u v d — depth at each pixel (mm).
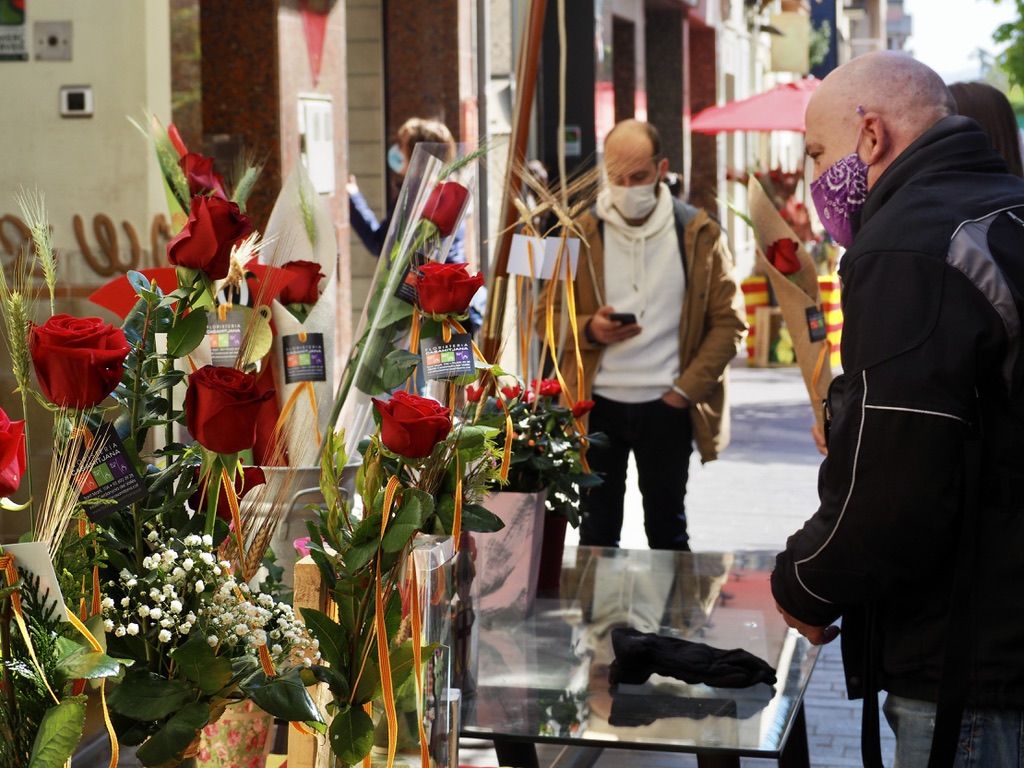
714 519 10312
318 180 9586
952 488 2787
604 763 5258
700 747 2840
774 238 5172
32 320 1909
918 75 3193
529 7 4004
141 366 2055
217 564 2008
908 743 2984
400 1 12664
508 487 3678
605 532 6336
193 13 7879
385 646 2021
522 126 4016
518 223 3871
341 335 10031
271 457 2508
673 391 6230
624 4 19578
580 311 6285
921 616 2918
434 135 8492
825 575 2914
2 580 1738
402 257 2852
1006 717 2863
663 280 6254
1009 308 2779
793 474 12383
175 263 2066
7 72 7484
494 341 3850
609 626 3648
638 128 6262
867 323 2836
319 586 2168
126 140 7410
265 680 1955
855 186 3238
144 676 1928
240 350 2260
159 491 2082
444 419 2053
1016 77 25641
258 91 8922
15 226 7016
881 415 2785
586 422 6113
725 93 28359
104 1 7402
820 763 5383
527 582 3650
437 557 2150
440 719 2180
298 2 9227
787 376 19609
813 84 15016
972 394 2785
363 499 2127
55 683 1742
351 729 2072
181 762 1967
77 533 1938
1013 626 2822
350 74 12750
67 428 1918
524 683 3205
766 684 3213
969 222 2840
